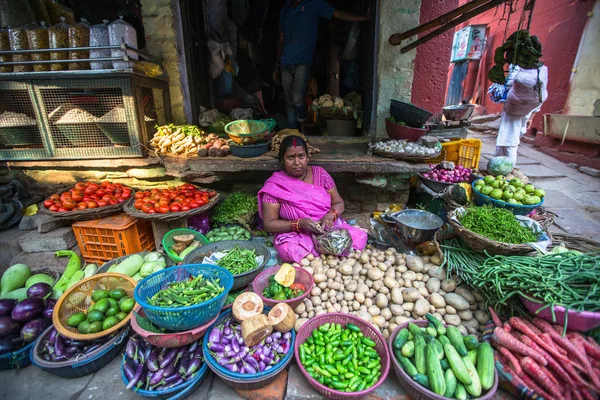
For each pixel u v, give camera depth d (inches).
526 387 64.9
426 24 118.0
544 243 83.7
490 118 351.3
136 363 72.5
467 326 82.2
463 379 64.7
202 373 73.2
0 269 118.1
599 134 205.6
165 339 69.2
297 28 164.9
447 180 141.3
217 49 170.6
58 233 116.5
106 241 114.7
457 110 199.9
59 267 115.4
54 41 117.3
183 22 146.3
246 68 231.8
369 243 117.5
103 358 79.0
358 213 149.2
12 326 81.4
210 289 80.9
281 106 265.3
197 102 167.9
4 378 78.4
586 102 225.5
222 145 131.4
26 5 128.8
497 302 79.3
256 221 135.0
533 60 95.5
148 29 140.2
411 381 65.6
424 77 153.6
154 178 138.7
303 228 103.3
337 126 168.7
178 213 108.0
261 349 71.8
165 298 77.1
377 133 157.9
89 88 116.9
